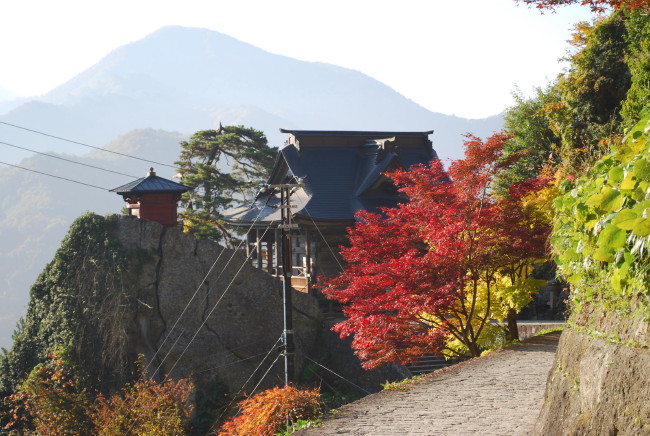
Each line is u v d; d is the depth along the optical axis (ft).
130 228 97.60
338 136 124.26
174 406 84.64
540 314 99.30
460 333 59.21
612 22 78.13
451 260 54.49
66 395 88.43
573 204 27.12
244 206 133.69
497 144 54.80
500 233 55.42
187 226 153.28
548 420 26.30
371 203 114.32
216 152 176.24
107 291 94.73
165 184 102.47
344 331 59.31
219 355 96.37
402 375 81.97
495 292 61.05
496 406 36.99
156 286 96.37
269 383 96.94
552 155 88.07
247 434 43.42
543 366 47.34
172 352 94.79
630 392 18.99
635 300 20.99
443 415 35.60
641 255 19.86
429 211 58.23
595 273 25.75
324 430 34.01
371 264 58.34
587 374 22.48
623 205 21.49
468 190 55.93
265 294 99.86
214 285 98.27
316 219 107.76
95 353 93.09
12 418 92.94
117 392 91.71
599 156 42.42
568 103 83.30
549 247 49.80
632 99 59.36
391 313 63.36
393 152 118.73
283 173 128.06
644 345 19.43
